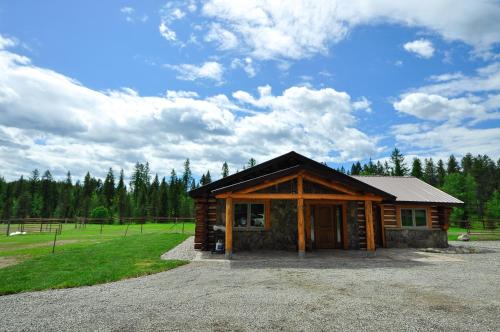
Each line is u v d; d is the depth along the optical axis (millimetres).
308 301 6438
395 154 65188
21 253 13734
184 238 21219
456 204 16922
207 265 10836
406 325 5113
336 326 5074
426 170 96562
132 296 6871
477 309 5938
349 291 7250
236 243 14844
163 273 9438
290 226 15266
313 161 14703
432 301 6441
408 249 15898
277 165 15477
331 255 13297
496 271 9812
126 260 11430
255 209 15320
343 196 13344
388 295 6898
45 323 5266
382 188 18203
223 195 12672
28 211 80375
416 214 17234
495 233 26688
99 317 5535
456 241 21391
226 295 6914
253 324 5168
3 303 6422
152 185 83750
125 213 71938
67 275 8891
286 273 9438
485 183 76750
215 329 4961
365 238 15875
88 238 21672
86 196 83688
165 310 5898
